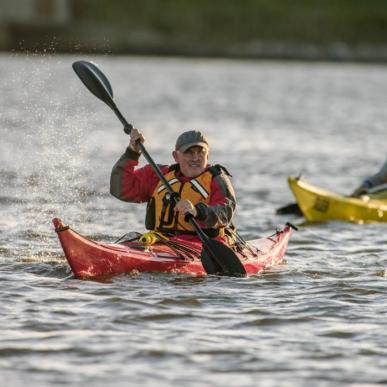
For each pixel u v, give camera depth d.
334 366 20.39
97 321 23.47
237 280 28.45
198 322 23.62
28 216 41.44
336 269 30.86
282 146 77.75
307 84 181.75
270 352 21.30
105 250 28.05
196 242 29.75
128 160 29.72
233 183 55.12
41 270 29.28
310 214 43.12
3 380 19.23
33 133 81.12
